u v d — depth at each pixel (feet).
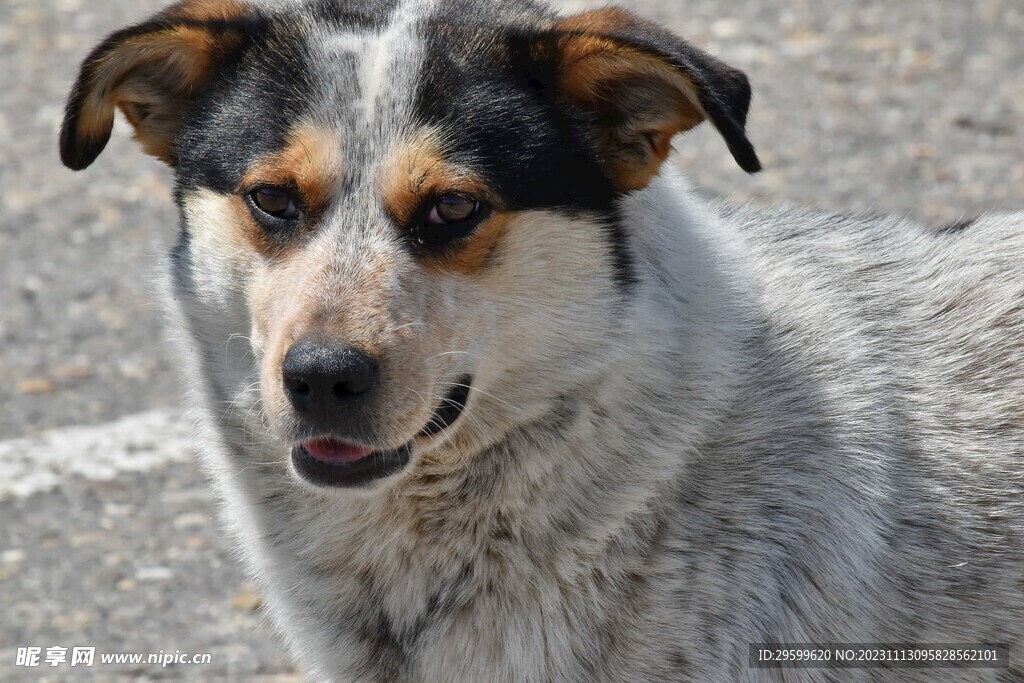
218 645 29.32
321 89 20.88
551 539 21.57
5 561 32.17
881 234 25.98
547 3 23.93
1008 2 62.39
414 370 19.94
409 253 20.44
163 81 23.07
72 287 45.96
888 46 59.06
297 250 20.74
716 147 52.26
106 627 29.89
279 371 19.88
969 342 24.21
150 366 41.47
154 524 33.73
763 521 21.93
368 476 20.51
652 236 22.30
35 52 63.10
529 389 21.38
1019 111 52.95
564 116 21.34
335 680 23.06
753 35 60.54
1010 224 25.85
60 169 54.03
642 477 21.56
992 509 22.93
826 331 23.68
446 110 20.63
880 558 22.34
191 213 22.09
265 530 23.04
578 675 21.72
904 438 23.22
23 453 36.81
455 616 21.97
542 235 20.88
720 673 21.43
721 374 22.35
